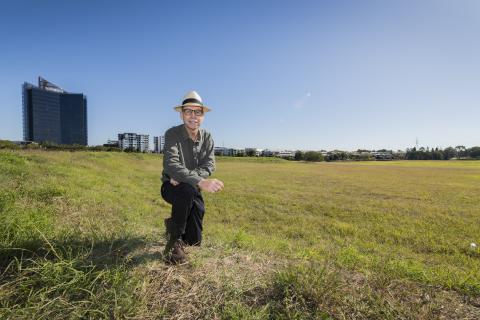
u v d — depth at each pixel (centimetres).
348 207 1150
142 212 723
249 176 2572
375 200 1348
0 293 210
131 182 1466
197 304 224
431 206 1212
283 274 257
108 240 326
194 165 318
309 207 1136
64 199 600
